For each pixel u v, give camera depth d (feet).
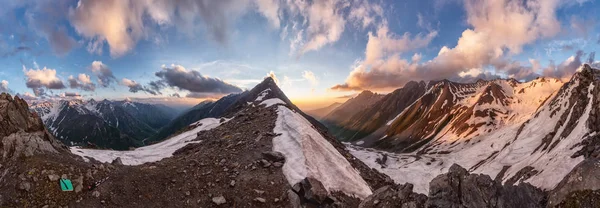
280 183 127.34
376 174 193.36
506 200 96.78
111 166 129.49
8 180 105.29
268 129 194.08
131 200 111.96
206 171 137.49
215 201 115.03
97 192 110.22
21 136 119.96
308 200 116.47
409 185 105.09
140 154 173.06
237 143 174.50
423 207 96.27
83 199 107.04
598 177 95.20
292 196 117.60
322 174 140.97
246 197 118.62
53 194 104.99
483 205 94.43
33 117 130.62
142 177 124.57
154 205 112.37
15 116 124.57
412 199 99.40
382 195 105.19
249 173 135.23
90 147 180.75
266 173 135.13
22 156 114.62
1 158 111.86
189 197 118.32
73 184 110.22
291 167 138.92
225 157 153.79
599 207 89.81
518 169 281.33
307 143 161.68
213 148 172.65
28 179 106.63
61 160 120.37
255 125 209.77
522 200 99.19
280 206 114.52
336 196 126.82
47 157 118.93
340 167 158.40
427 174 383.45
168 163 147.84
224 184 127.03
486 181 98.78
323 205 115.75
